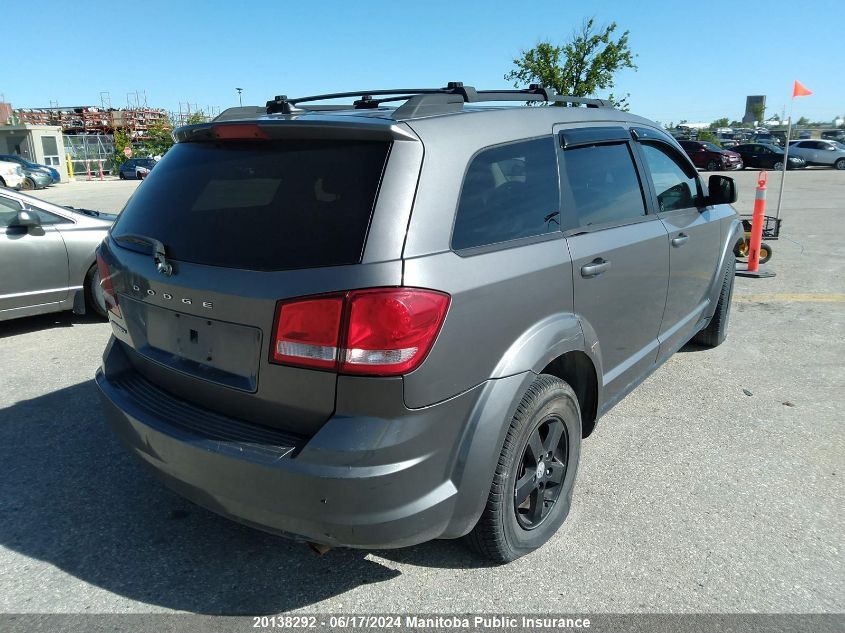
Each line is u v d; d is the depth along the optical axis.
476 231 2.44
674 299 4.07
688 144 32.50
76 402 4.43
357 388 2.09
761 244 8.72
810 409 4.31
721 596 2.56
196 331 2.44
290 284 2.13
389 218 2.15
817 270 8.56
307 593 2.59
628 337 3.50
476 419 2.36
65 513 3.14
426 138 2.33
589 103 3.55
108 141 49.88
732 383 4.77
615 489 3.34
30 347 5.63
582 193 3.12
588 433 3.30
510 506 2.60
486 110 2.74
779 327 6.11
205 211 2.50
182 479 2.39
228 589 2.62
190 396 2.54
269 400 2.24
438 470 2.27
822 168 33.44
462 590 2.61
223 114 3.04
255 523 2.27
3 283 5.65
